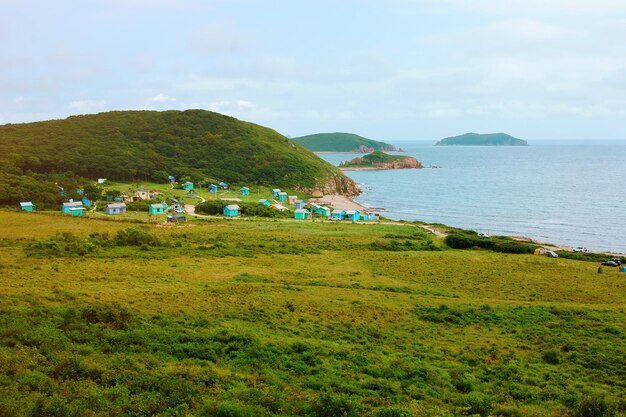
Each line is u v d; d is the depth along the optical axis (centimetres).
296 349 3178
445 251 8500
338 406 2266
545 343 3772
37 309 3250
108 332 3050
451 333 3966
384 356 3253
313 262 6825
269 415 2158
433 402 2561
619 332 4038
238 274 5616
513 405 2603
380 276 6216
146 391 2306
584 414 2455
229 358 2942
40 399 2038
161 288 4503
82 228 8412
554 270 7000
